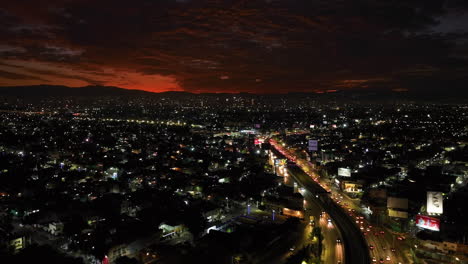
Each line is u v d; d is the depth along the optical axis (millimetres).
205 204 140375
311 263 94125
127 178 184125
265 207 143500
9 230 117438
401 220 125000
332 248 108750
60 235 115812
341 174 182625
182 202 144625
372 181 173500
